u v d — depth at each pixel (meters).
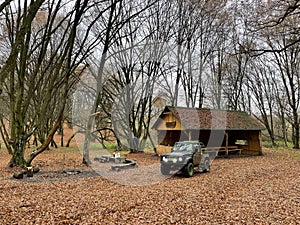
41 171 12.20
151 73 18.28
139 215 6.00
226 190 8.52
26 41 12.39
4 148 26.69
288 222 5.55
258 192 8.27
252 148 21.98
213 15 20.80
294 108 27.34
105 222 5.54
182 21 20.02
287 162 16.45
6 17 12.55
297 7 8.81
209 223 5.54
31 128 13.66
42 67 17.64
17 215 5.81
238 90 31.39
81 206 6.58
